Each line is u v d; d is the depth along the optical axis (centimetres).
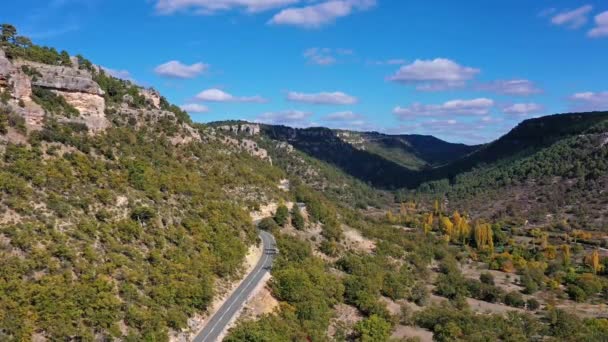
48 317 5034
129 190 7956
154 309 6097
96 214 6862
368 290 10275
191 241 8056
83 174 7388
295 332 7481
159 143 11044
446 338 8981
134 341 5453
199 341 6262
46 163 7125
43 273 5472
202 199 9650
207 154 12650
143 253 6894
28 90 7988
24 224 5828
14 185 6219
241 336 6444
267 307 7931
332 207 16950
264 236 11356
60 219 6294
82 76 9119
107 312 5478
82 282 5622
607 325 10306
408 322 9975
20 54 9075
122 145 9469
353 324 9156
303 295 8600
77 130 8538
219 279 8062
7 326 4722
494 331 9588
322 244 12188
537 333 9981
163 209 8219
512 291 13050
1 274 5119
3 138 7019
